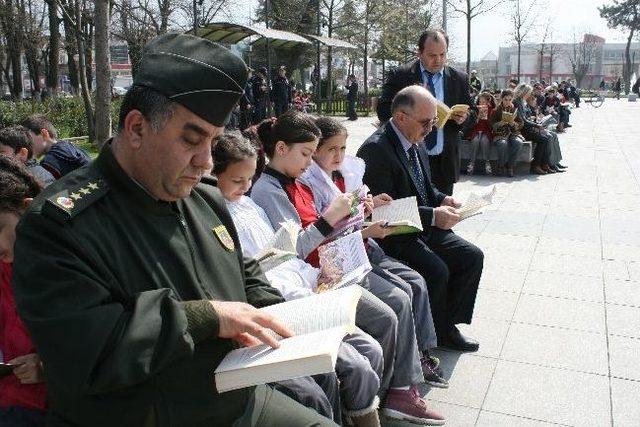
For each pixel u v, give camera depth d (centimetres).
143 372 139
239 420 174
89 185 155
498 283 496
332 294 185
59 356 138
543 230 649
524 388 340
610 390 337
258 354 161
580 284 492
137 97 150
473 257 374
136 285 153
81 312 138
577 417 312
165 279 158
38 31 2550
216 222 185
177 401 157
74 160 454
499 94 1073
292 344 160
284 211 305
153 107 148
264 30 1611
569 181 946
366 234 314
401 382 305
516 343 394
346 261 274
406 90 369
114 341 138
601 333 406
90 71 2283
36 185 200
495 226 666
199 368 161
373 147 370
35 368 184
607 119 2242
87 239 147
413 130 370
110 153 158
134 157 157
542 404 324
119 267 151
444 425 307
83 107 1631
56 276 140
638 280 500
